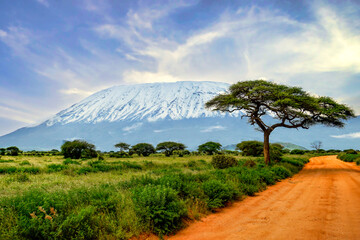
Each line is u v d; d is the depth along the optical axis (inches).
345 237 192.9
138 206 236.2
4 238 162.4
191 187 338.0
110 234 192.7
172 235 217.2
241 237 200.4
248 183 463.5
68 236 179.5
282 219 252.4
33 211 199.0
